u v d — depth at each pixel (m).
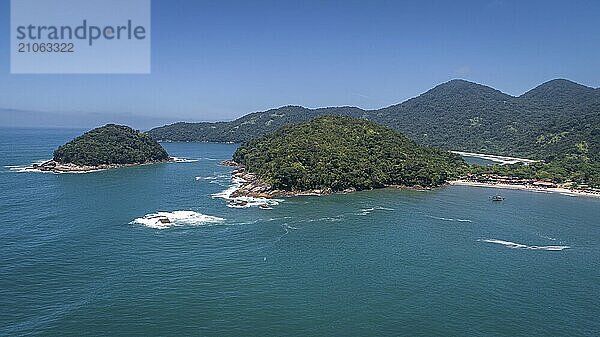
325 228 140.50
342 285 96.19
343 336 76.25
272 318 81.75
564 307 87.25
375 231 137.75
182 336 75.56
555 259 113.81
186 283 95.88
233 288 93.94
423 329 78.69
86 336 75.12
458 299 90.12
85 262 106.75
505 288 95.50
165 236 128.88
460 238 131.38
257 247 120.50
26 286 93.00
